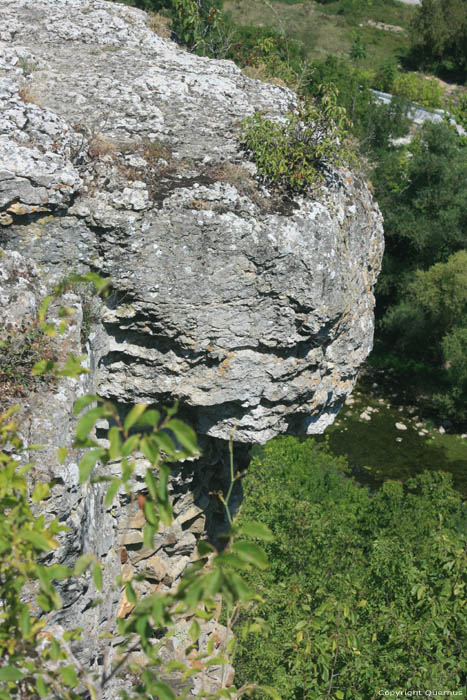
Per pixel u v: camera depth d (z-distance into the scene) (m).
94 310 11.03
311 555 18.33
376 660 12.49
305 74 19.44
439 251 39.66
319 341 12.48
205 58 16.33
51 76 13.85
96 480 4.17
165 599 4.16
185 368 11.98
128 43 16.30
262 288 11.56
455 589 10.94
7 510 7.04
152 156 11.87
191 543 14.43
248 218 11.45
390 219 38.75
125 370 11.98
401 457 32.50
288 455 27.44
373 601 15.10
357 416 35.00
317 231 11.88
